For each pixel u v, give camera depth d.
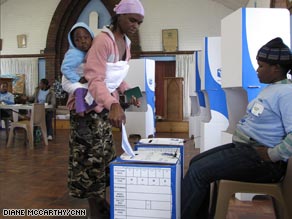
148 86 5.92
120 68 1.86
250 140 1.75
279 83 1.72
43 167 4.08
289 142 1.53
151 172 1.44
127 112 5.90
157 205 1.45
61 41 11.68
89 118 1.93
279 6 4.63
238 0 9.51
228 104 2.84
